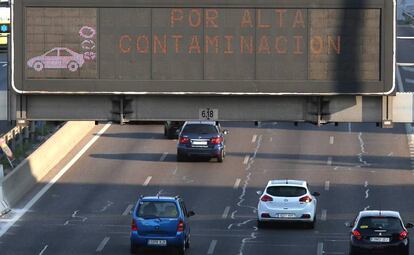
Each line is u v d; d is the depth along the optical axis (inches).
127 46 2244.1
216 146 4111.7
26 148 3973.9
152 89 2246.6
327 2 2217.0
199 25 2235.5
